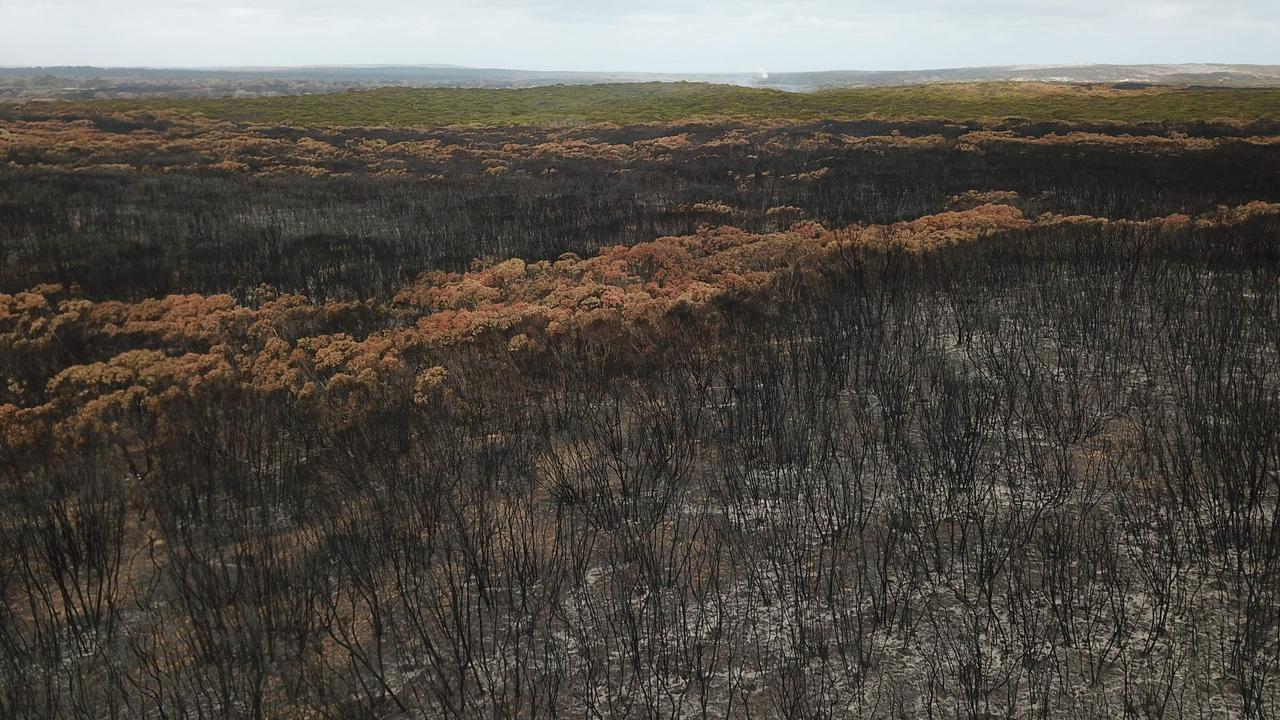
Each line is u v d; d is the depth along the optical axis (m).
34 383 8.27
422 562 5.03
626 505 5.60
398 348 9.12
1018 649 4.09
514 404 7.44
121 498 5.66
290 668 4.16
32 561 5.07
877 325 8.93
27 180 23.83
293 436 6.91
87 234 16.28
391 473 6.10
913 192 20.98
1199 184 20.23
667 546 5.18
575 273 12.93
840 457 6.28
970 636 4.20
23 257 14.28
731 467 6.14
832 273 11.06
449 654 4.24
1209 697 3.68
